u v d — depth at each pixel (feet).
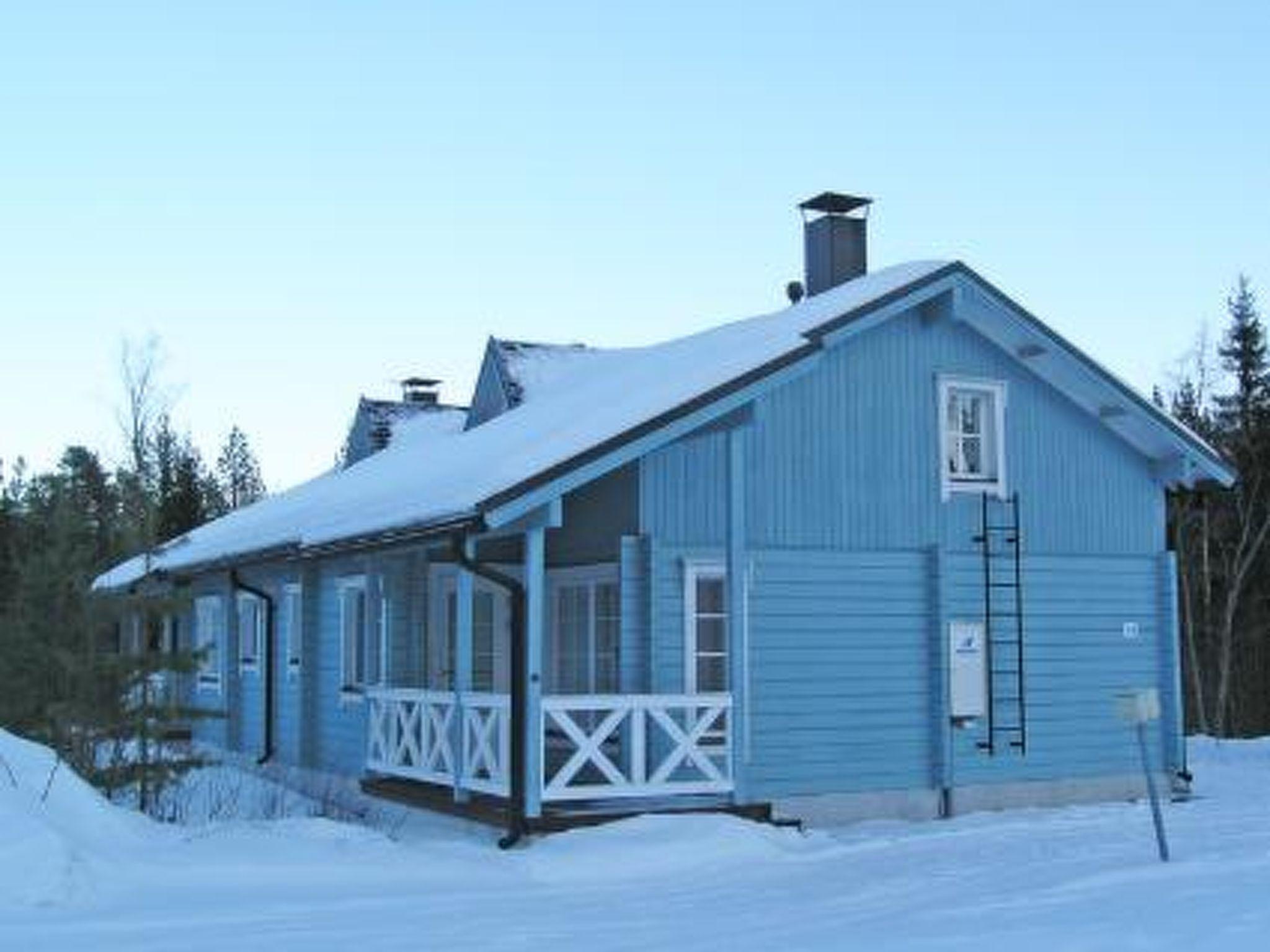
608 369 64.90
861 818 49.60
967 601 52.65
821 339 47.01
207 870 35.73
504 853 40.06
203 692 80.74
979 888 31.73
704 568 48.03
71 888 32.55
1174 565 57.06
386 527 47.44
